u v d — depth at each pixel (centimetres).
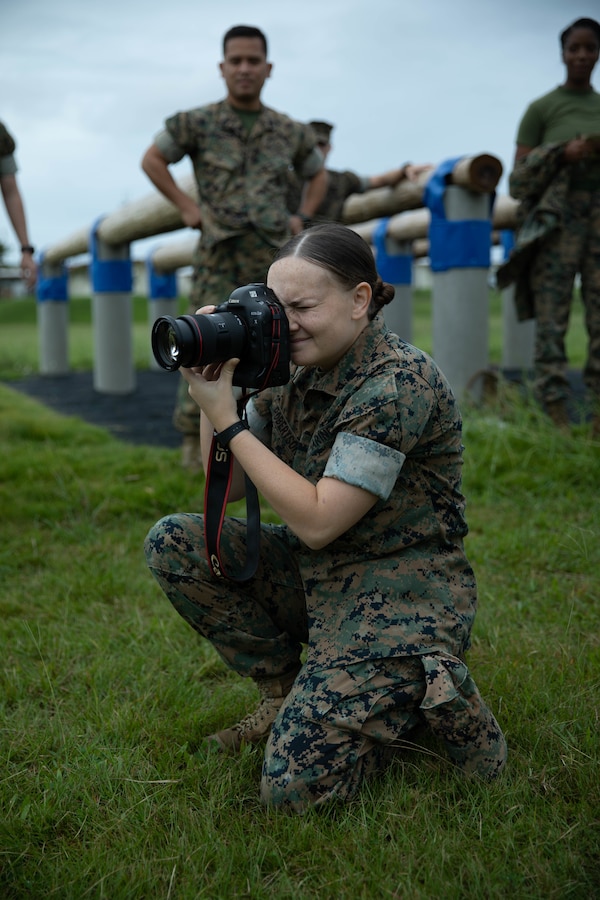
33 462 476
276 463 168
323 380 173
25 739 195
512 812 162
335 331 165
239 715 206
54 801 171
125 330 870
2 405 752
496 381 539
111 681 223
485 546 325
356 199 679
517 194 466
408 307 838
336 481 162
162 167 418
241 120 415
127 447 534
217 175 408
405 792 169
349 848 155
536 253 472
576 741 184
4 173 442
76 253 962
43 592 292
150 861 152
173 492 408
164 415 707
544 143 475
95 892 145
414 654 167
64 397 845
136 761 184
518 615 259
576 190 461
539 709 199
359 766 169
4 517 383
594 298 466
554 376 473
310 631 176
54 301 1098
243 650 192
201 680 230
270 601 195
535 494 391
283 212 414
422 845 154
